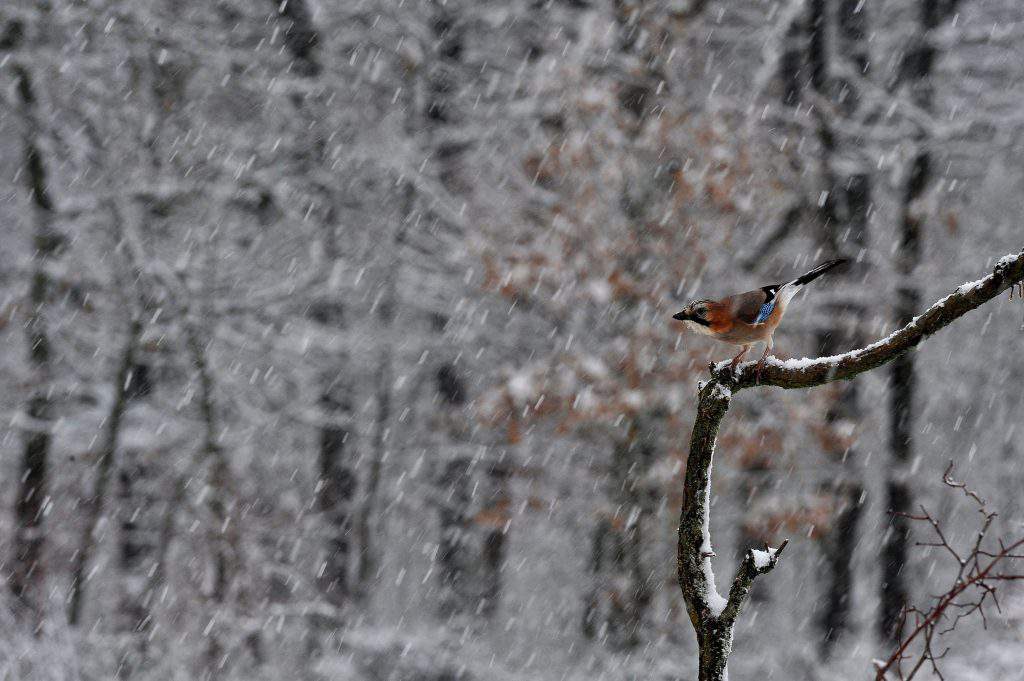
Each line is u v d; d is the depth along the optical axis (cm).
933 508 2206
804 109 1925
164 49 1859
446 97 2131
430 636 1897
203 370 1731
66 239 1866
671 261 1556
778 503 1623
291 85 2033
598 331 1677
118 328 1845
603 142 1593
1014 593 1834
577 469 1842
